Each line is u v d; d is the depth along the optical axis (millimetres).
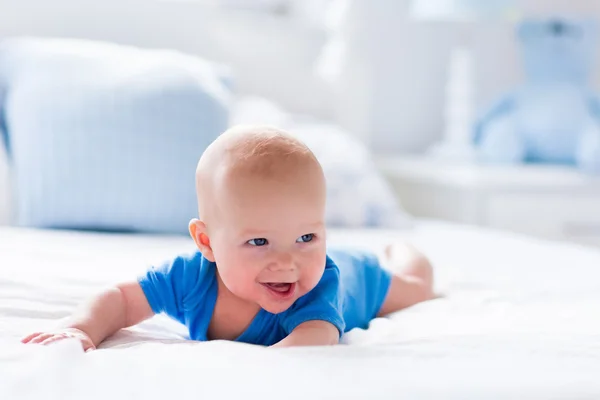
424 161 2521
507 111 2586
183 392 579
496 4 2355
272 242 761
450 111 2559
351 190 1854
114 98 1614
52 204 1563
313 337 767
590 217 2271
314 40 2471
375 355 711
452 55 2717
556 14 2668
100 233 1588
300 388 590
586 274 1317
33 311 889
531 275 1300
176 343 788
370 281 1003
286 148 776
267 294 775
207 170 797
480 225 2191
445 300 1079
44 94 1626
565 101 2492
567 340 809
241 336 845
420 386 608
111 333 831
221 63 2328
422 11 2447
